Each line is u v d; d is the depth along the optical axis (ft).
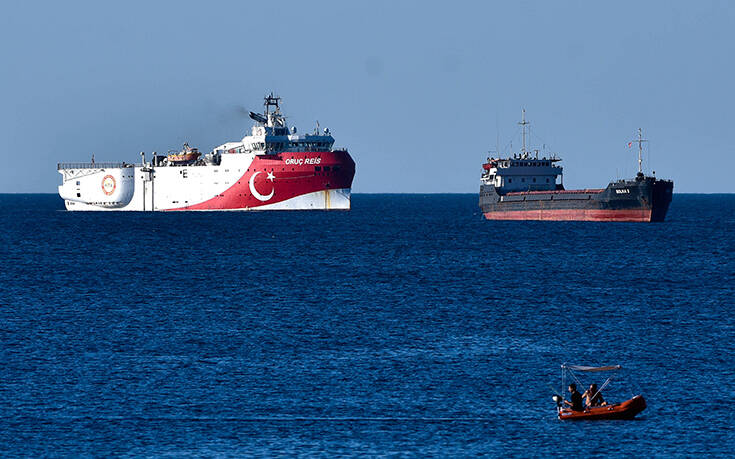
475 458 634.84
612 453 642.63
